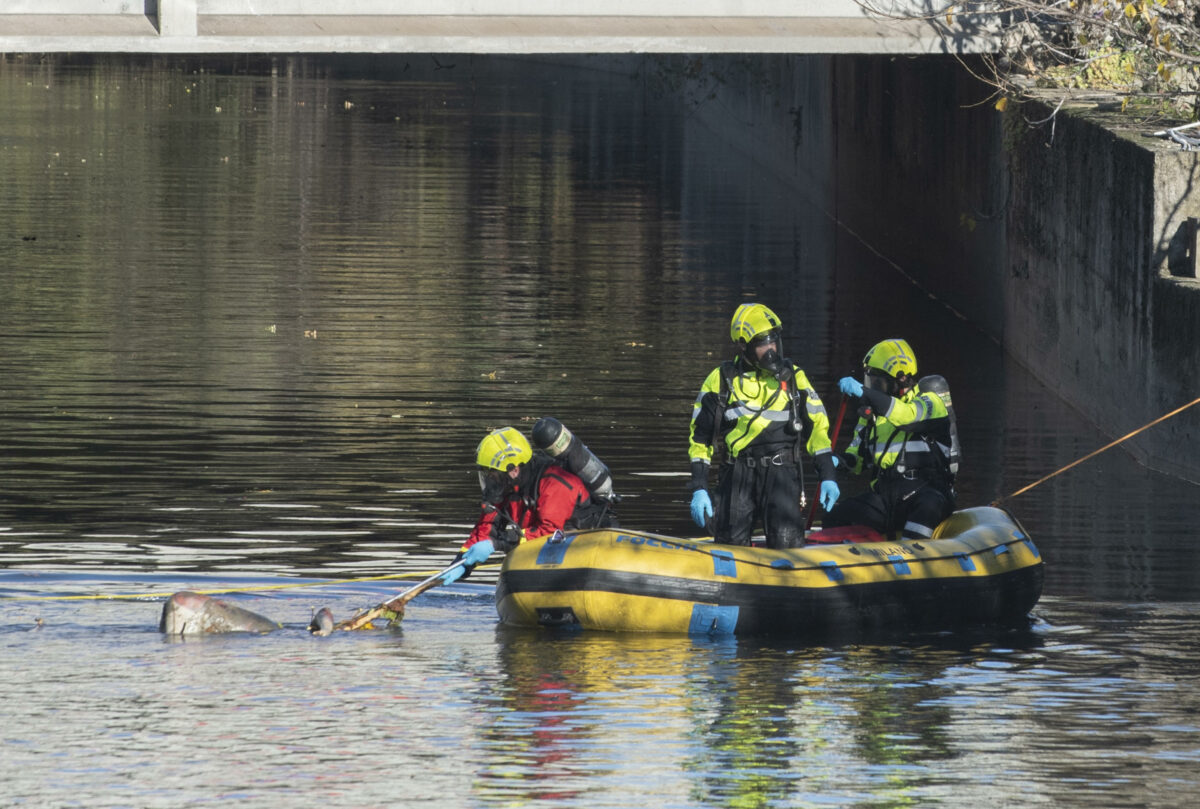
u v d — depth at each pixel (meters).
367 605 32.75
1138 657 29.38
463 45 60.69
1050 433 53.16
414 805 21.00
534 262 85.25
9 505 40.78
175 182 108.88
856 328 71.19
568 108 168.62
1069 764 22.86
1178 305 47.16
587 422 52.00
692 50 61.78
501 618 31.84
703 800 21.28
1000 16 64.31
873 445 35.03
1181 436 47.03
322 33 60.16
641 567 30.59
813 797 21.42
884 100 93.12
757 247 94.19
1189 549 39.03
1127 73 64.94
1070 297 58.19
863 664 28.67
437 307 72.25
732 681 27.33
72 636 29.78
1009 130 66.19
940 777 22.27
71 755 22.88
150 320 67.56
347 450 47.78
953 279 77.69
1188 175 48.66
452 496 42.72
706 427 32.56
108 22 59.19
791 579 31.00
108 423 50.47
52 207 97.06
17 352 60.88
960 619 32.38
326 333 66.00
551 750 23.33
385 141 136.25
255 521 39.75
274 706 25.45
